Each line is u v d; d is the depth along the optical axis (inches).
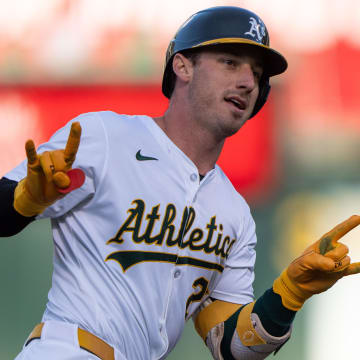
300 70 1275.8
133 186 442.6
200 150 470.3
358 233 1301.7
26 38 1235.2
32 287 1275.8
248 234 502.3
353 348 1264.8
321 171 1327.5
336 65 1274.6
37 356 425.1
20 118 1222.9
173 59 473.4
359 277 1279.5
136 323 441.1
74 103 1230.3
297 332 1278.3
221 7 476.1
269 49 468.8
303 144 1307.8
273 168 1269.7
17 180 434.3
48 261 1278.3
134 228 440.5
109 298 435.8
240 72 460.8
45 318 445.4
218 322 503.8
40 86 1231.5
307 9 1269.7
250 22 466.3
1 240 1277.1
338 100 1283.2
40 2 1240.8
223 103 459.5
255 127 1246.9
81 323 431.2
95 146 438.9
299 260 449.1
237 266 501.4
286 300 469.4
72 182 374.3
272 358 1279.5
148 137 460.4
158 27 1229.7
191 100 462.9
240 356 496.4
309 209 1320.1
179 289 459.8
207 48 460.8
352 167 1323.8
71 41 1232.2
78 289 437.7
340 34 1270.9
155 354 454.6
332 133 1309.1
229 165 1243.8
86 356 423.5
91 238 438.9
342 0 1270.9
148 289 442.6
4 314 1270.9
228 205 485.1
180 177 459.8
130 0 1234.6
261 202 1305.4
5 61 1230.9
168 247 450.0
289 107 1282.0
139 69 1225.4
